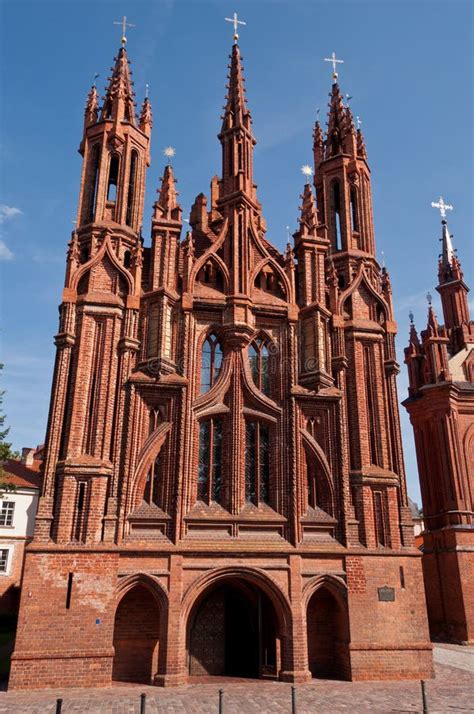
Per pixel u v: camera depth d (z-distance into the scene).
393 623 27.73
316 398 30.80
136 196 34.25
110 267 31.16
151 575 26.02
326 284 34.34
